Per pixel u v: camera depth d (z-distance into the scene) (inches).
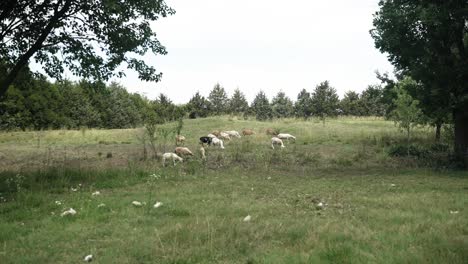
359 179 528.1
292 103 2326.5
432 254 198.2
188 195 402.9
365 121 1600.6
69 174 509.7
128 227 276.1
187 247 226.8
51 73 607.2
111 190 437.7
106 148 891.4
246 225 267.9
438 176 558.3
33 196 378.0
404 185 474.0
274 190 437.1
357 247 213.3
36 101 1849.2
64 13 557.0
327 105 2172.7
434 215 298.4
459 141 697.0
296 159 732.0
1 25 564.4
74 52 567.8
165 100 2491.4
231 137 1080.8
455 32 657.6
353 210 328.5
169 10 617.3
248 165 664.4
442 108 661.3
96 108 2251.5
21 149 877.2
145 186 461.7
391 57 723.4
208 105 2452.0
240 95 2596.0
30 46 581.6
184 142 943.7
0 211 330.3
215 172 585.6
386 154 786.8
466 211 316.2
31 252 227.3
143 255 215.8
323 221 280.2
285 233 250.8
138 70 611.5
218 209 328.8
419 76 661.9
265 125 1366.9
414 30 687.1
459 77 636.1
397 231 248.5
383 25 702.5
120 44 585.3
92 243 242.8
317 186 465.7
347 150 855.1
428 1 641.6
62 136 1133.1
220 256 213.2
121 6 561.9
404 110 836.0
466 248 207.0
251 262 203.5
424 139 1000.9
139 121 2417.6
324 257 201.3
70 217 304.2
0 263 207.3
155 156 703.7
